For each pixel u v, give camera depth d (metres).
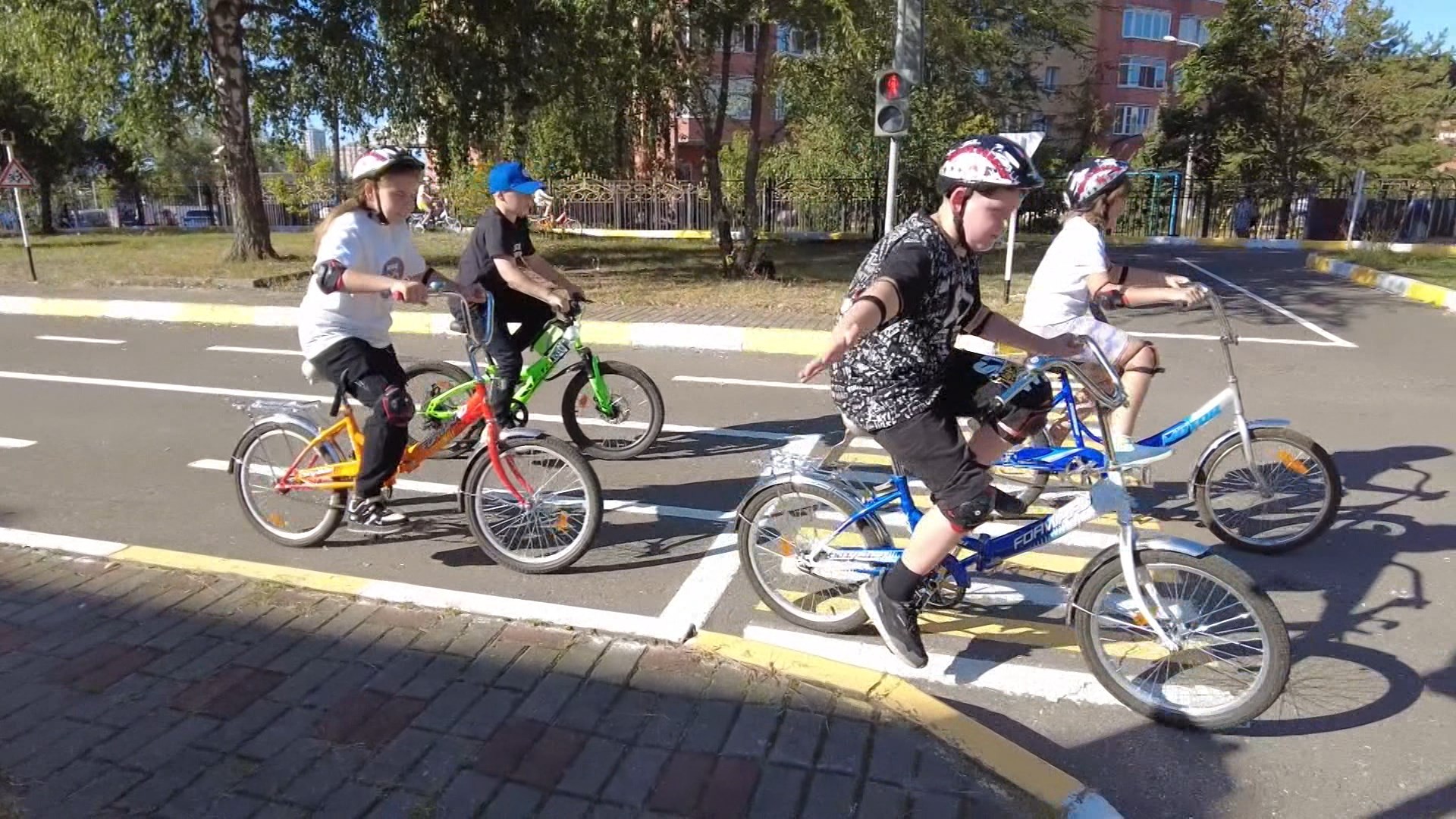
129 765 2.85
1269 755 3.12
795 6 13.45
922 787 2.81
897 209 26.95
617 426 6.91
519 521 4.50
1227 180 31.02
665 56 15.05
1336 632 3.91
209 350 10.00
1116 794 2.93
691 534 4.98
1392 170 30.64
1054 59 50.19
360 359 4.34
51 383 8.43
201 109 16.97
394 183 4.22
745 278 15.60
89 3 14.54
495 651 3.54
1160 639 3.27
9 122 28.58
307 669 3.40
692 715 3.14
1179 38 53.12
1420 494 5.52
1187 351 9.68
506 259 5.62
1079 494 3.99
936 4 14.09
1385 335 10.46
